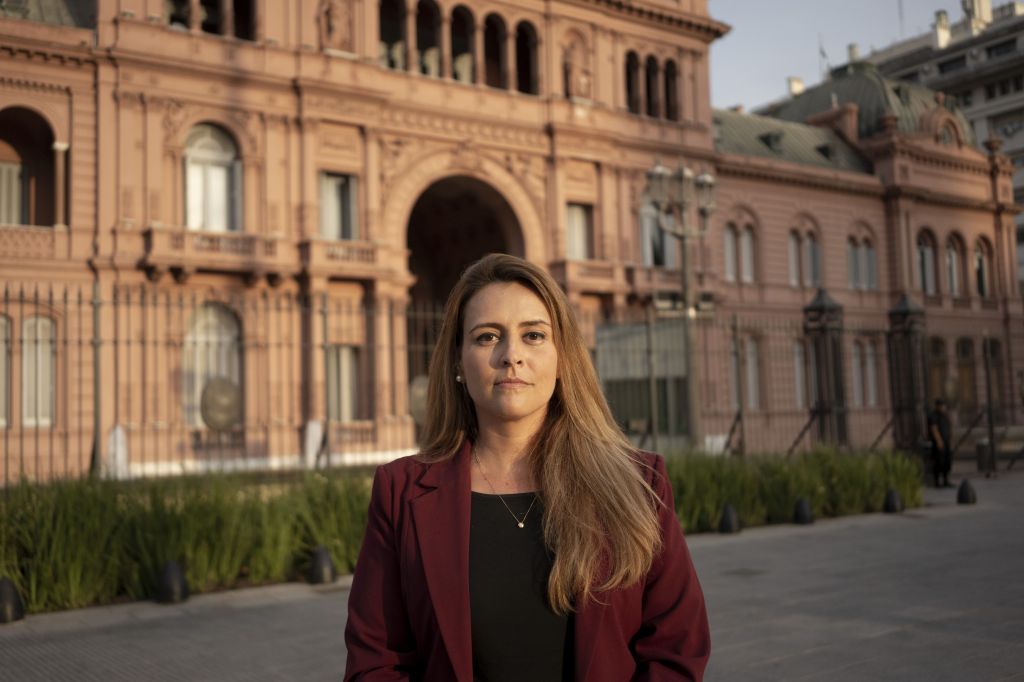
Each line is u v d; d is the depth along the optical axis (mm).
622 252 35281
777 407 40094
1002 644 6770
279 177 28047
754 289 40438
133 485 11289
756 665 6348
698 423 19281
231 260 26531
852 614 7906
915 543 12031
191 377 26406
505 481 2547
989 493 18688
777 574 9984
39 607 9273
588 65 35219
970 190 50250
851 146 48188
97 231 25422
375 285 28984
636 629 2412
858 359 44219
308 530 11469
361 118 29250
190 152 27109
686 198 19688
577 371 2617
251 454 26781
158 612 9055
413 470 2555
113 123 25781
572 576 2270
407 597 2400
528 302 2561
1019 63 65438
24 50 24422
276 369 27531
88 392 24984
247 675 6547
